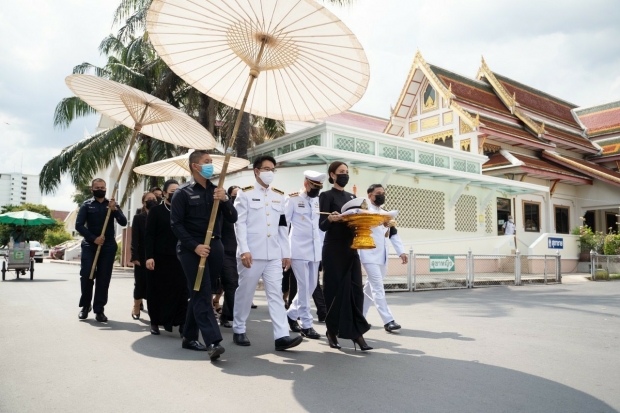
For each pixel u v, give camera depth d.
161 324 6.19
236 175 16.06
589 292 12.97
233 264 7.23
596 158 31.70
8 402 3.45
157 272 6.23
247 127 17.25
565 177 26.19
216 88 5.79
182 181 20.73
